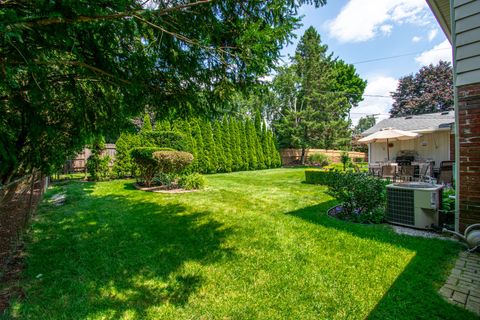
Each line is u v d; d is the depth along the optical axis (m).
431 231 3.55
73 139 3.04
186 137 11.91
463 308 1.84
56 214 4.62
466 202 3.13
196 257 2.82
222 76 2.53
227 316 1.83
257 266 2.60
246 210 4.96
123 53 2.16
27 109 2.27
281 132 19.66
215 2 2.02
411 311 1.83
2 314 1.82
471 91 3.04
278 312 1.87
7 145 2.40
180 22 2.06
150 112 3.11
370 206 4.26
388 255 2.75
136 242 3.27
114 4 1.51
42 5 1.34
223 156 13.80
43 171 3.48
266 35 2.03
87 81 2.42
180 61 2.36
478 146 3.01
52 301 1.99
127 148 9.94
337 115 20.67
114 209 5.00
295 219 4.27
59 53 2.01
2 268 2.43
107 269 2.53
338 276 2.36
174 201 5.75
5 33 1.23
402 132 8.69
